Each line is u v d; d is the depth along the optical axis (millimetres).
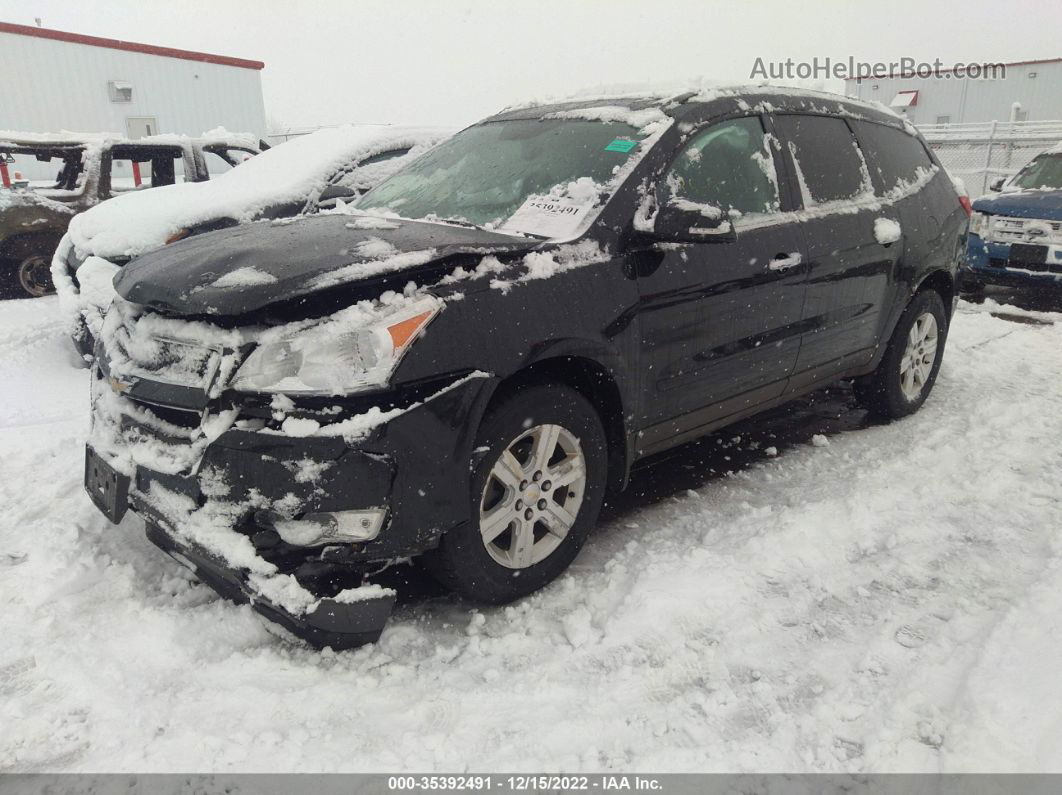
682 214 3010
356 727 2297
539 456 2867
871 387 4746
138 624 2697
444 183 3719
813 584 3029
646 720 2354
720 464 4258
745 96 3789
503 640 2707
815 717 2359
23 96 17641
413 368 2432
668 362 3225
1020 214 8164
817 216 3891
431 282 2580
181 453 2521
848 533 3395
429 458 2465
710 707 2404
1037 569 3117
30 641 2607
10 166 14938
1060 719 2191
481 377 2557
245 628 2682
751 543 3256
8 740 2203
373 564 2631
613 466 3252
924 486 3846
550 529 2992
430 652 2668
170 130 20031
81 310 5355
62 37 17891
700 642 2697
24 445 4199
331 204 5758
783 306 3680
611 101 3744
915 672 2512
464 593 2787
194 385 2514
